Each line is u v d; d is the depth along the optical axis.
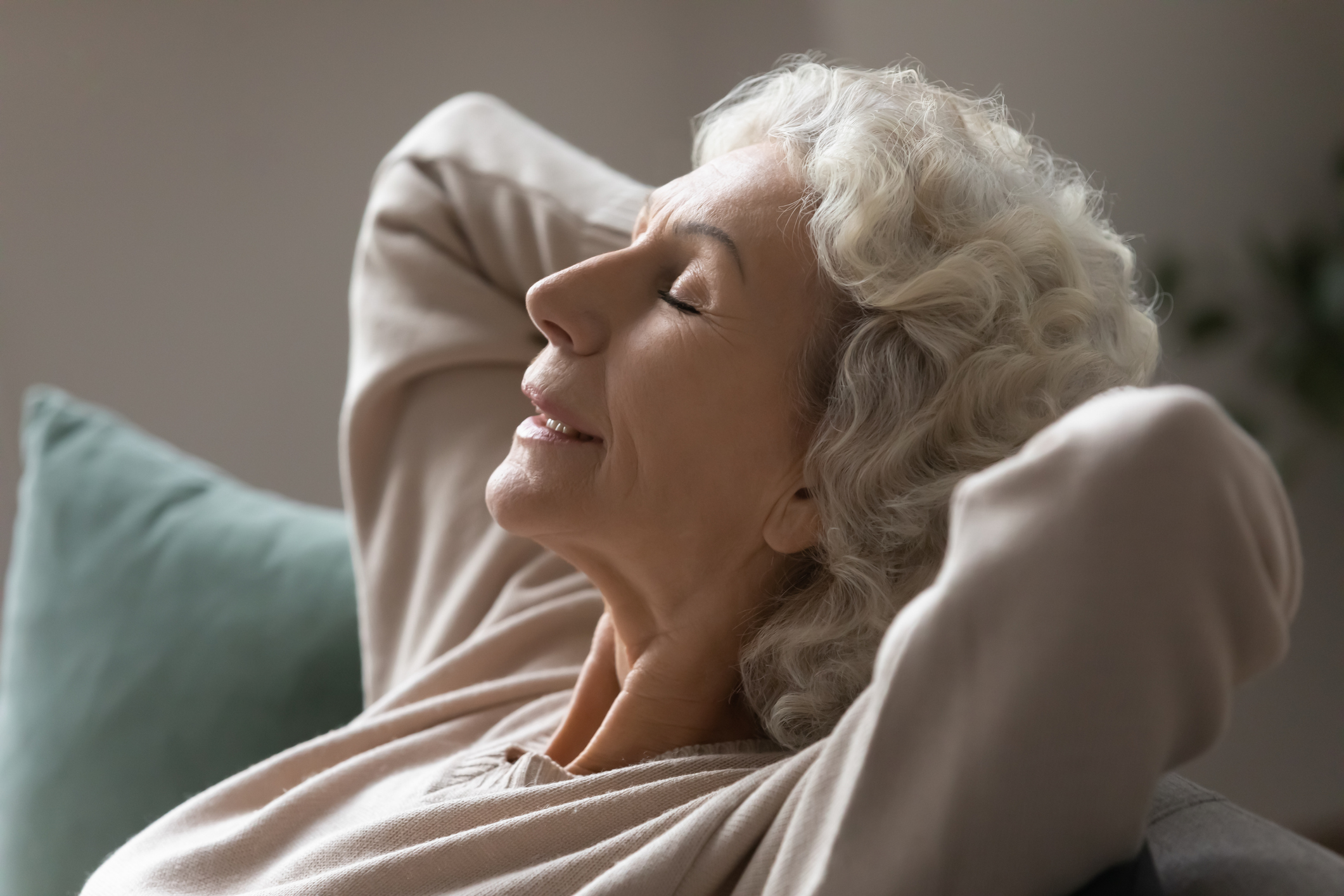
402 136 2.04
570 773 0.82
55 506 1.40
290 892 0.71
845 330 0.76
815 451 0.76
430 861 0.71
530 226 1.20
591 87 2.07
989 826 0.51
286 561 1.32
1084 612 0.48
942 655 0.51
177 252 2.02
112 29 1.95
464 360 1.17
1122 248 0.87
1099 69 1.98
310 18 1.99
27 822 1.25
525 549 1.11
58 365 2.01
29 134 1.95
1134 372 0.83
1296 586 0.55
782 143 0.80
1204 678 0.50
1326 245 2.05
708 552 0.78
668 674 0.82
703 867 0.64
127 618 1.31
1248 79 2.09
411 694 1.00
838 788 0.58
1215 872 0.65
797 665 0.78
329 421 2.10
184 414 2.05
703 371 0.74
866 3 1.84
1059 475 0.50
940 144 0.78
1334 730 2.23
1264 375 2.12
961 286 0.74
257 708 1.24
